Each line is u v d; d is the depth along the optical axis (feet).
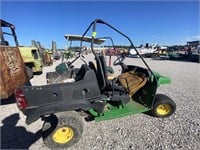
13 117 14.26
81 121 10.30
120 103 12.82
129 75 15.64
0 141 10.93
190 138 11.18
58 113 10.06
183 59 85.35
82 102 10.55
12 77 16.20
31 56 28.91
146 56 103.65
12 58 17.25
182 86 24.23
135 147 10.30
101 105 11.85
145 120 13.55
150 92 13.33
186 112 15.01
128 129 12.30
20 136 11.50
